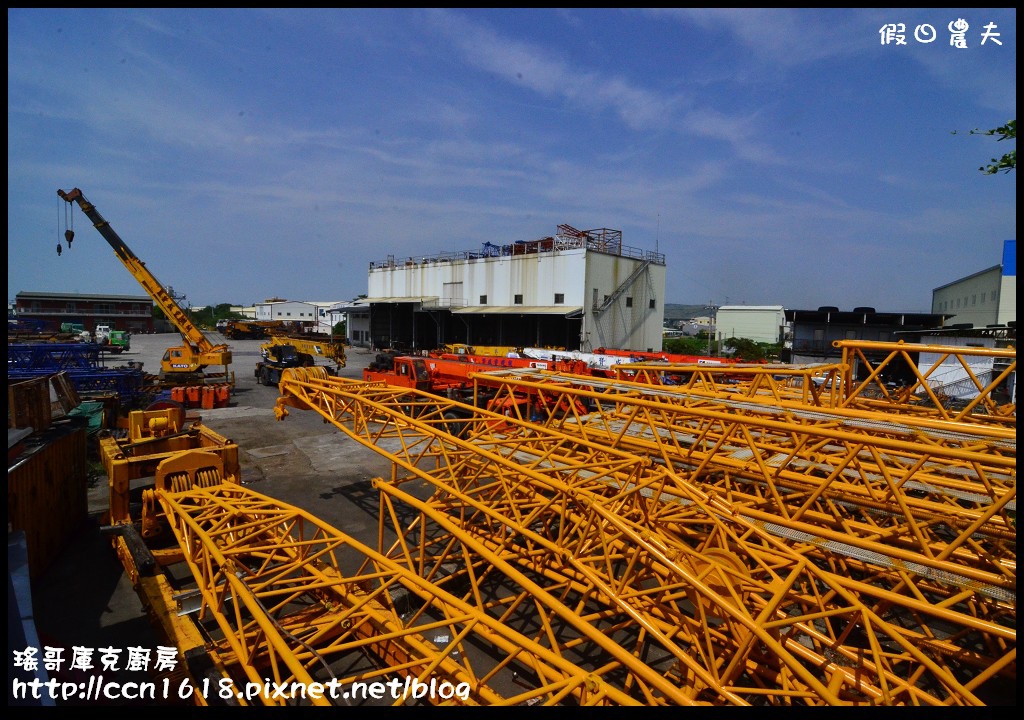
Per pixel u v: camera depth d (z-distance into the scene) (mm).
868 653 6227
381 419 10258
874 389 24891
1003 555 7703
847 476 8766
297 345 37719
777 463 8727
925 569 5102
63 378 11555
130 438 11125
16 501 8164
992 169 6684
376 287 63344
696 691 5715
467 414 21109
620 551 8727
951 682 4605
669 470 7293
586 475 9906
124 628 7555
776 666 6426
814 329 36000
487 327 50281
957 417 8992
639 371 13102
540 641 7652
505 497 9062
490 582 9352
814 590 6312
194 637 6289
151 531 9445
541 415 18797
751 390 10641
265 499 8727
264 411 24203
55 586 8727
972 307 41781
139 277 26188
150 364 40906
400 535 8258
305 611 7500
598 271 40438
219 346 27781
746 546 6004
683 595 7277
